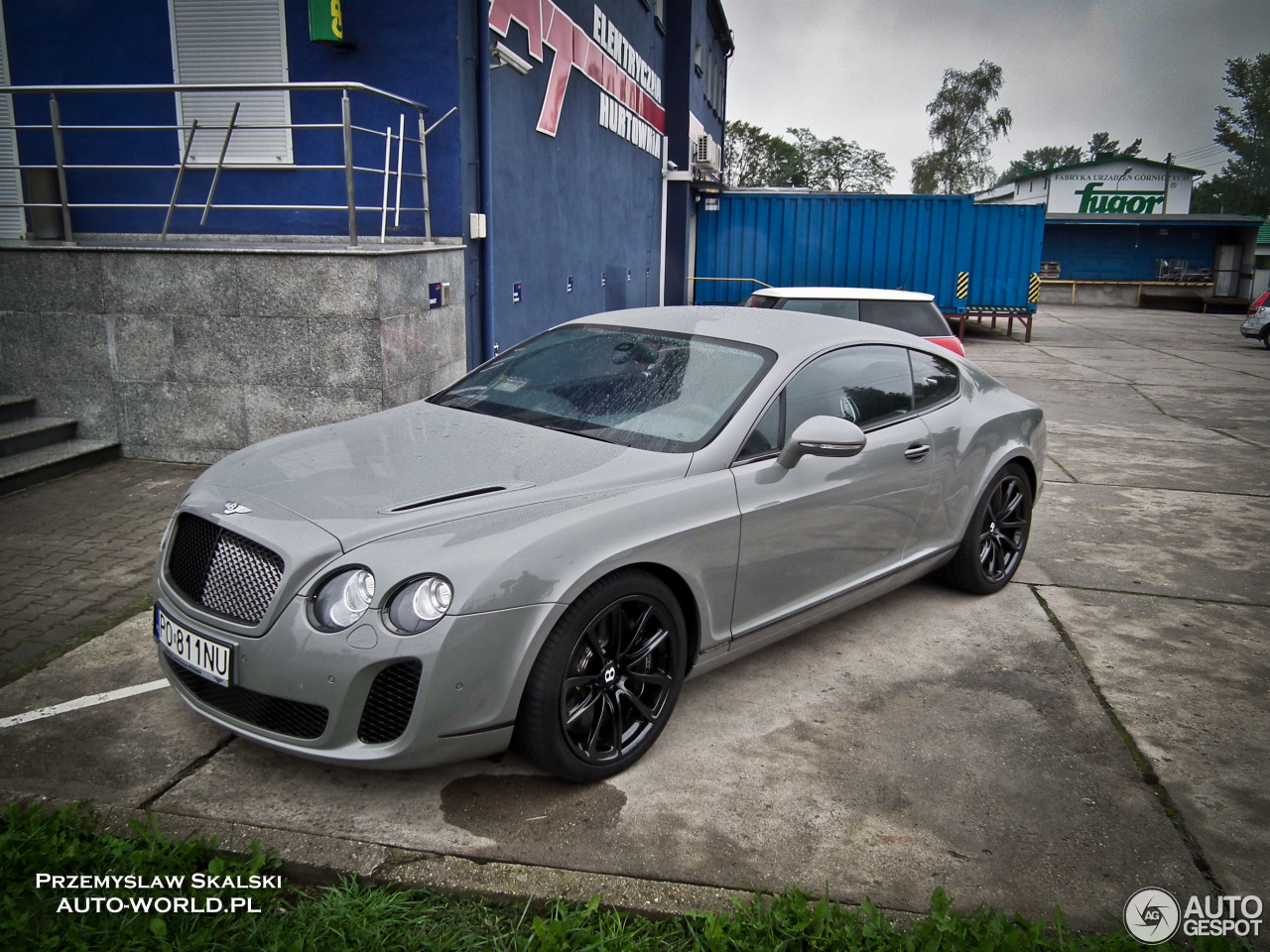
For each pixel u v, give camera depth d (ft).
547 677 9.27
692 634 11.19
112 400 22.56
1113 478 25.64
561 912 8.04
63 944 7.43
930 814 9.88
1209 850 9.48
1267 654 14.29
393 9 25.76
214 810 9.40
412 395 23.49
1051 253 116.88
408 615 8.69
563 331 14.75
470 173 27.35
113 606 14.25
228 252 21.39
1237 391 43.19
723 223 63.87
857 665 13.43
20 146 28.12
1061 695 12.72
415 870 8.57
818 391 12.79
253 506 9.76
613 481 10.47
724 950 7.71
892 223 62.85
